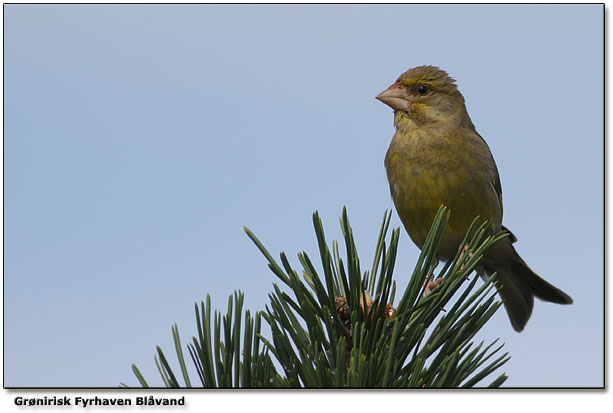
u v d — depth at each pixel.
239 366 3.77
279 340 3.95
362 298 4.33
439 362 4.05
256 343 3.78
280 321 4.04
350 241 4.12
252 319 3.82
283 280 4.08
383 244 4.58
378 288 4.28
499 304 4.13
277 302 4.06
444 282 4.25
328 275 4.08
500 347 4.01
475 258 4.35
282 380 3.73
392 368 3.90
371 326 4.12
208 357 3.75
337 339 4.18
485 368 3.87
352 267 4.11
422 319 4.18
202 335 3.77
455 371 3.93
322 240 4.09
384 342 3.96
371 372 3.71
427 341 4.14
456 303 4.23
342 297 4.39
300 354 3.99
